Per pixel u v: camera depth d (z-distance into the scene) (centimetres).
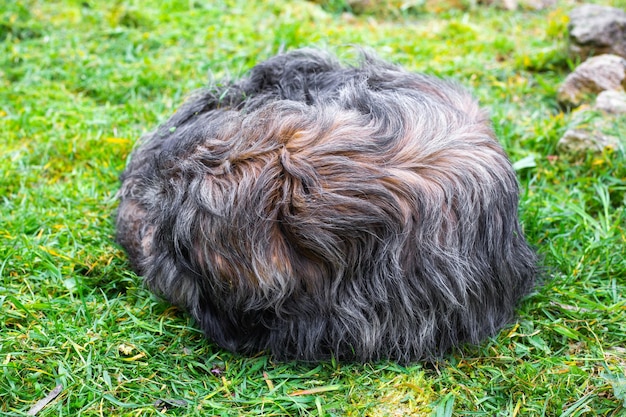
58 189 175
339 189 133
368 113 143
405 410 136
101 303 151
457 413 136
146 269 149
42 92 200
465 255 139
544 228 166
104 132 190
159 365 141
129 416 134
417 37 222
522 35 222
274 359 142
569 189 175
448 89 160
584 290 155
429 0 237
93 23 223
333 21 230
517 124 189
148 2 231
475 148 142
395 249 136
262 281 134
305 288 137
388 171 135
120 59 212
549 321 149
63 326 144
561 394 137
